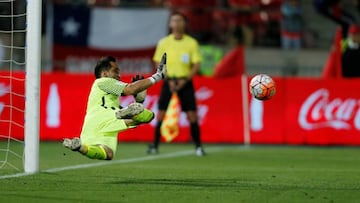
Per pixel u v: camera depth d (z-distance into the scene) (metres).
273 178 31.98
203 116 56.47
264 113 56.34
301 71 66.75
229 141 56.31
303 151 51.22
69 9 66.75
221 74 56.66
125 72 67.31
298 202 24.34
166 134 52.38
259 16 74.56
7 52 64.25
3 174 31.66
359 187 28.84
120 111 27.97
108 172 33.69
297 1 73.44
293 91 56.34
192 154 47.38
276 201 24.48
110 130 28.39
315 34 75.56
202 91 56.47
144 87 28.75
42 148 49.41
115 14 67.38
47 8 66.38
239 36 73.50
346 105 56.06
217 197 25.28
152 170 35.28
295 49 72.12
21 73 51.94
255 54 72.00
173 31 46.94
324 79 56.25
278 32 74.44
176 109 52.47
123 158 43.47
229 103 56.44
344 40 65.19
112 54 67.38
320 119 56.12
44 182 28.98
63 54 66.81
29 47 31.52
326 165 40.22
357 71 61.44
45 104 55.94
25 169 32.50
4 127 51.25
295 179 31.69
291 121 56.19
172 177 31.86
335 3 72.44
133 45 67.44
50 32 66.50
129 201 24.09
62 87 56.03
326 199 25.14
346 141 55.91
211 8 74.25
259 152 49.72
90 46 67.19
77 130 55.72
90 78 56.12
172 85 46.56
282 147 54.81
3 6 48.56
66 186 27.83
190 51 46.81
